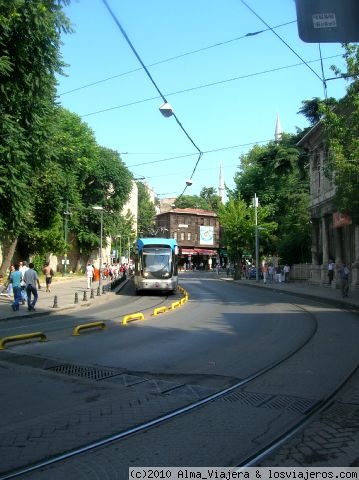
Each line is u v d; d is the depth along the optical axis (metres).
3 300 25.52
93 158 54.53
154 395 7.55
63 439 5.62
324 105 23.47
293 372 9.11
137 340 12.79
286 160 53.88
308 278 45.06
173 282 31.38
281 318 17.81
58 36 16.64
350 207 22.25
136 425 6.10
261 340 12.73
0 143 18.11
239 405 7.04
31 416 6.47
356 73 22.19
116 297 30.33
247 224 55.47
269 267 52.41
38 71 17.25
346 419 6.42
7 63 15.52
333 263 38.06
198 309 21.27
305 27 4.52
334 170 23.73
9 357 10.55
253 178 60.41
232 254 57.78
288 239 50.19
